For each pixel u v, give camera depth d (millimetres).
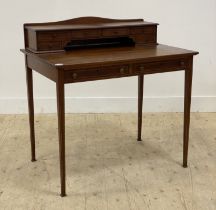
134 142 3039
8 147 2914
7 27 3424
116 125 3393
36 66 2340
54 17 3455
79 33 2438
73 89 3629
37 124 3391
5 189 2320
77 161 2695
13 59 3512
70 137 3113
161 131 3262
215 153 2834
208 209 2125
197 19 3535
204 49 3615
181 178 2465
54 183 2396
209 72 3676
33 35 2355
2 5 3369
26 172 2531
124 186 2365
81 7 3451
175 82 3689
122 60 2150
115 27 2543
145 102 3709
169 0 3480
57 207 2143
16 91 3605
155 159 2742
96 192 2297
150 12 3508
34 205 2160
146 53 2357
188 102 2502
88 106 3678
